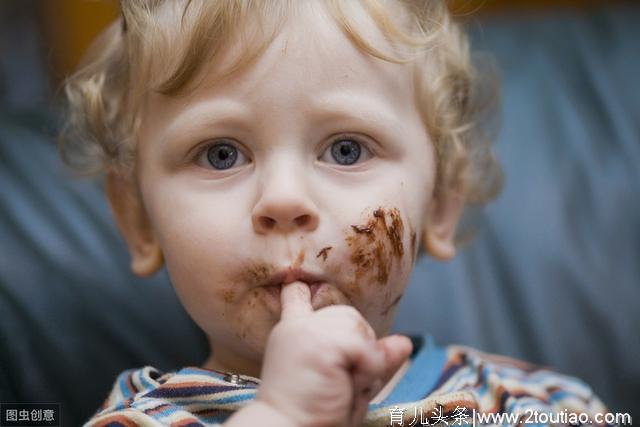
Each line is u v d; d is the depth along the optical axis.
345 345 0.34
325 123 0.39
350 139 0.40
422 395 0.43
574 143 0.59
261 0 0.40
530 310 0.55
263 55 0.39
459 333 0.55
